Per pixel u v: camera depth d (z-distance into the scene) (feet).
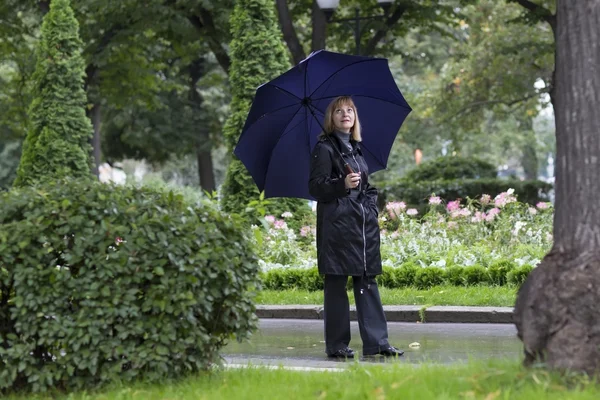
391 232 75.10
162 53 151.23
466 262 67.15
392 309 55.01
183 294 29.35
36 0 144.25
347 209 39.27
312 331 51.93
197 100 208.64
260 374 31.32
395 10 124.26
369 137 41.63
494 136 247.50
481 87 165.48
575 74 28.43
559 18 29.01
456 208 76.54
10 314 30.01
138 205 30.42
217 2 122.31
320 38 115.34
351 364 33.42
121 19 131.34
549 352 26.91
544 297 27.25
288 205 86.99
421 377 28.17
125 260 29.22
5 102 163.84
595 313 26.48
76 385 29.45
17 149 228.43
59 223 29.40
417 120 175.01
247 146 40.09
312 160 39.55
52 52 111.65
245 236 32.04
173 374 30.07
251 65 92.79
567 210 28.02
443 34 133.08
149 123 201.46
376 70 39.88
